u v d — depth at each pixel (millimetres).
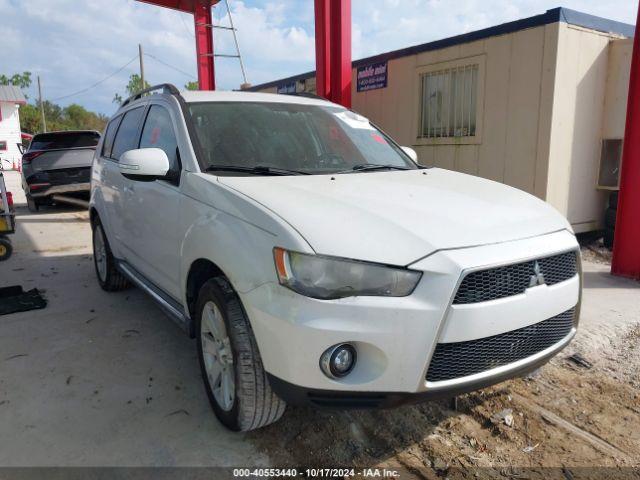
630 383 3387
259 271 2311
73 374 3488
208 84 12289
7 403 3127
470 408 3062
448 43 7566
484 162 7297
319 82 7914
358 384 2182
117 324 4387
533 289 2418
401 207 2543
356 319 2127
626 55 6691
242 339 2480
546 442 2770
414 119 8289
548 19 6312
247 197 2588
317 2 7746
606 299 4898
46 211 11586
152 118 3953
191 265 2930
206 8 12109
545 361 2633
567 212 6938
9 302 4883
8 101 35500
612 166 7051
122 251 4492
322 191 2723
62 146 10875
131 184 3971
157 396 3199
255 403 2506
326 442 2736
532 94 6598
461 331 2197
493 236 2383
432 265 2170
